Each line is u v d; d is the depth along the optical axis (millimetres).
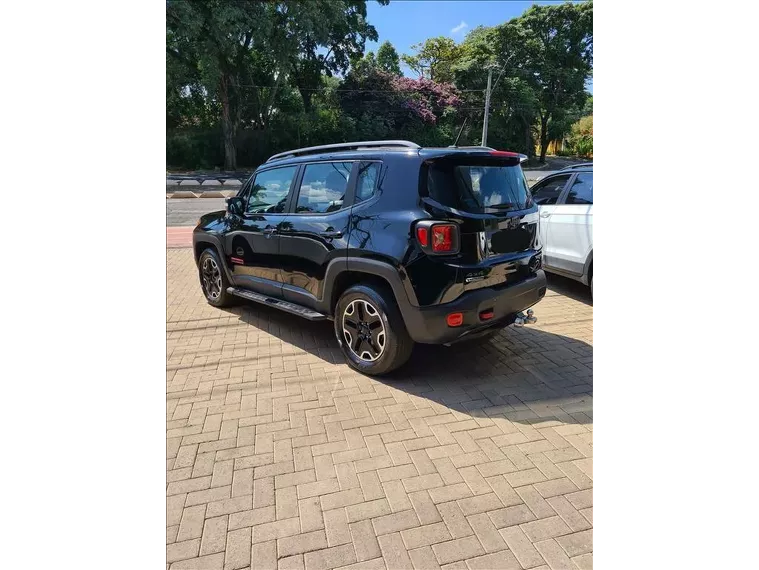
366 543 2129
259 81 35531
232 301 5488
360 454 2758
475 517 2268
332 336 4645
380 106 39312
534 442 2854
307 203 4102
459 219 3213
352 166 3734
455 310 3217
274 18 29891
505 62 43344
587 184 5641
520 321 3729
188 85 32062
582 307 5570
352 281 3846
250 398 3416
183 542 2141
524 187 3885
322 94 38500
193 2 27141
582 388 3525
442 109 42500
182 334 4715
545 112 47781
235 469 2635
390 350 3498
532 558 2039
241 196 4938
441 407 3268
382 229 3395
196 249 5711
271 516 2293
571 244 5660
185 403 3348
